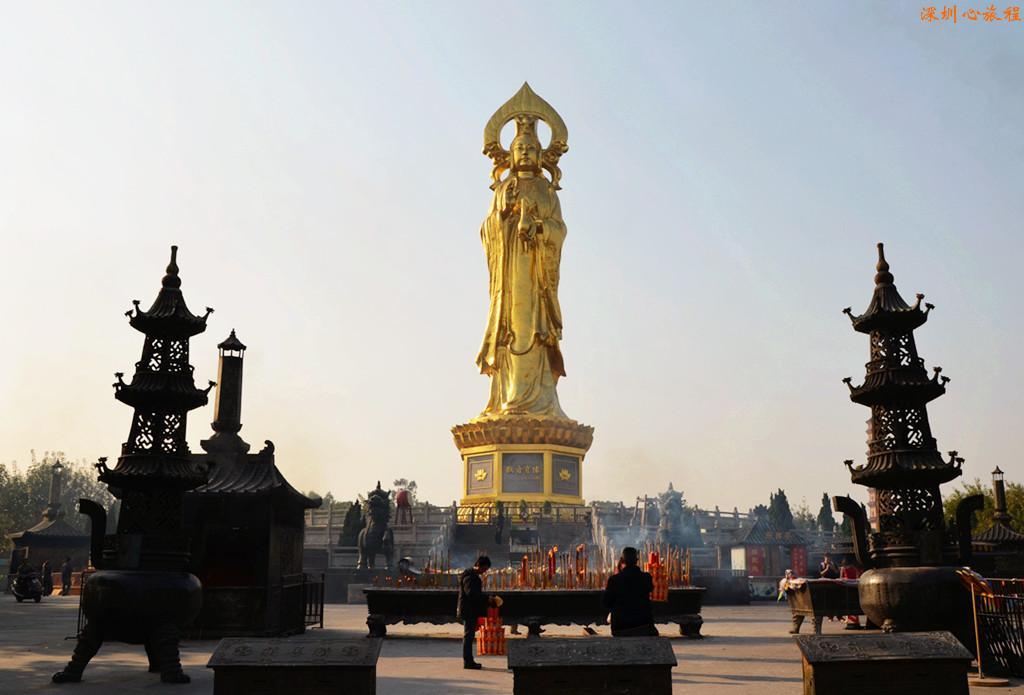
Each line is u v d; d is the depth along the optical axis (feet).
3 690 50.62
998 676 52.49
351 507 223.10
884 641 33.60
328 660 32.45
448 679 55.11
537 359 225.97
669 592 80.74
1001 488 130.93
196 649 73.36
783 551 171.22
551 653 32.04
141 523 57.21
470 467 222.28
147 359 60.23
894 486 60.49
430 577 86.48
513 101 233.55
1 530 310.65
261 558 82.58
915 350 62.28
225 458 87.92
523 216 225.35
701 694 47.39
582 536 199.21
